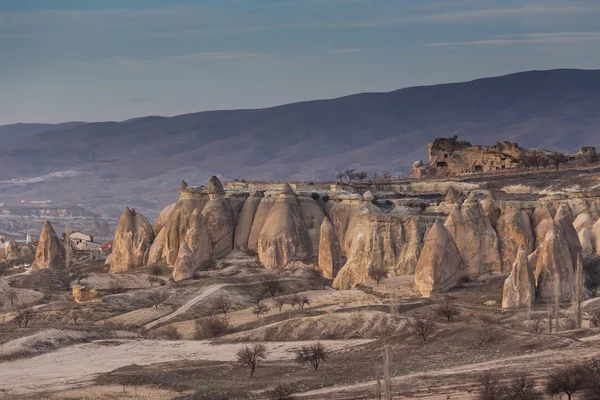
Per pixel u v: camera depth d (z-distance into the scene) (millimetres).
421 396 154000
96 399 170125
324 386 168875
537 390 149000
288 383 171750
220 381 177750
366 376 171375
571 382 145625
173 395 170250
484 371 163625
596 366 151625
